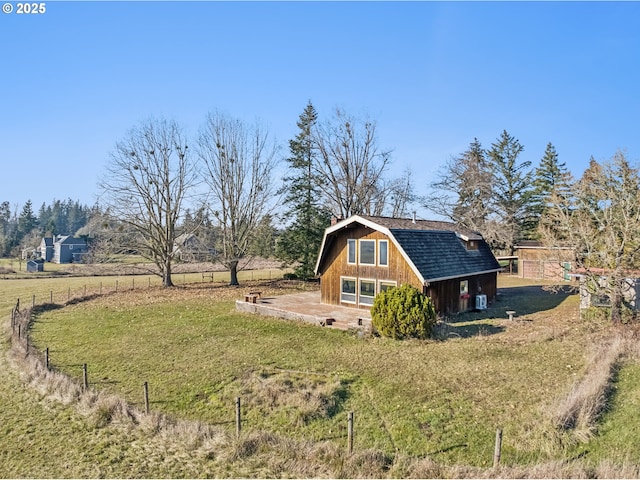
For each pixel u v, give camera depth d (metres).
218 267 51.12
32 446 8.84
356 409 10.08
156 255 32.81
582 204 19.36
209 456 8.21
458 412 9.64
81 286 33.97
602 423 8.94
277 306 21.67
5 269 48.50
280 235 37.38
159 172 32.31
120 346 15.68
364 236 21.28
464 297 22.14
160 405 10.77
